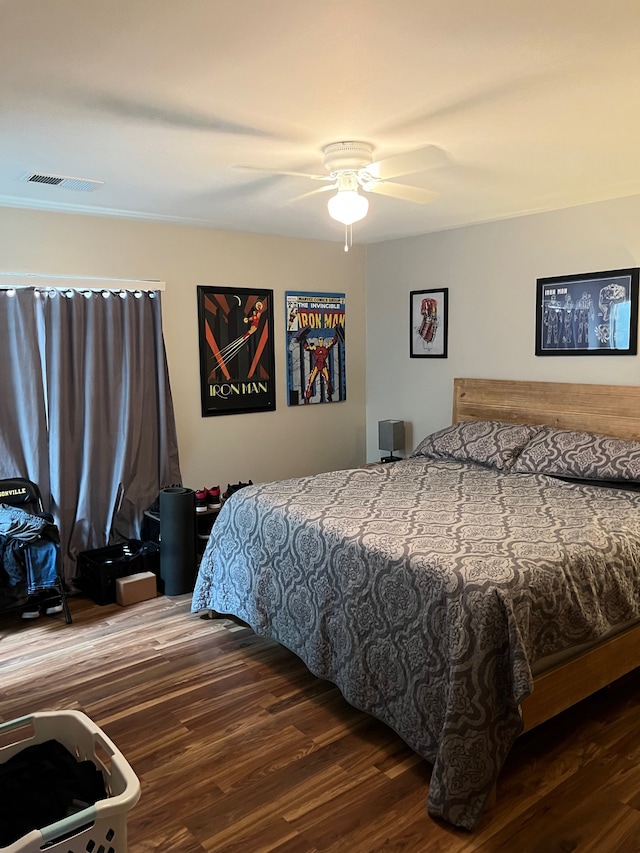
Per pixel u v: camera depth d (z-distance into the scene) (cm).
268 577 310
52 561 347
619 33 175
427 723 224
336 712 267
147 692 282
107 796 174
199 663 308
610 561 251
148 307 423
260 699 277
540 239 419
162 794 217
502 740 208
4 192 349
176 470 445
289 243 500
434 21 167
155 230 430
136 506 425
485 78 203
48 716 189
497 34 175
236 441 487
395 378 537
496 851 191
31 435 380
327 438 544
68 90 209
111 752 169
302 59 188
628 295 376
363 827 201
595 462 354
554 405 415
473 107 228
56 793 168
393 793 217
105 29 169
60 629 347
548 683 228
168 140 261
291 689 285
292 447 521
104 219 408
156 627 349
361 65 192
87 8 158
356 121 241
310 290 518
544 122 245
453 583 221
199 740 247
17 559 344
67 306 391
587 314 397
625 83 209
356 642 256
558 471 368
